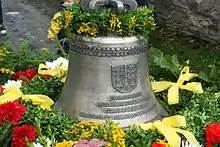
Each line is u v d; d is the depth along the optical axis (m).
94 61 2.06
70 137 2.01
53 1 8.61
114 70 2.06
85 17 2.04
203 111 2.28
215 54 5.60
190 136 2.04
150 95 2.19
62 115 2.13
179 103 2.36
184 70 2.59
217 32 5.93
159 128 2.05
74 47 2.10
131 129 2.03
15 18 7.66
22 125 2.10
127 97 2.10
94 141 1.88
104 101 2.08
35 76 2.63
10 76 2.84
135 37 2.08
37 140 1.99
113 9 2.07
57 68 2.70
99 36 2.05
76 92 2.13
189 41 6.09
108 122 1.99
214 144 2.07
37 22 7.45
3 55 3.02
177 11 6.33
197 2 6.03
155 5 6.57
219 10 5.85
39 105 2.23
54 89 2.49
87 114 2.09
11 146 2.03
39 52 3.48
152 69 2.68
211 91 2.53
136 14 2.07
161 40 6.15
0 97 2.26
